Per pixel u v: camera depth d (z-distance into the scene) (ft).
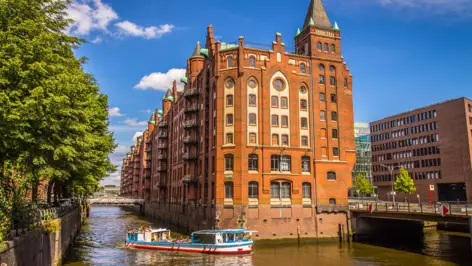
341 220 186.91
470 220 125.49
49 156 81.51
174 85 317.63
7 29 65.51
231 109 181.88
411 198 362.94
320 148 191.42
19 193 73.15
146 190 428.56
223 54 186.50
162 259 136.26
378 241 184.55
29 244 69.77
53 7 75.20
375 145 422.00
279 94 188.03
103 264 125.70
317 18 206.49
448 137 330.34
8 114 60.80
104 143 147.43
